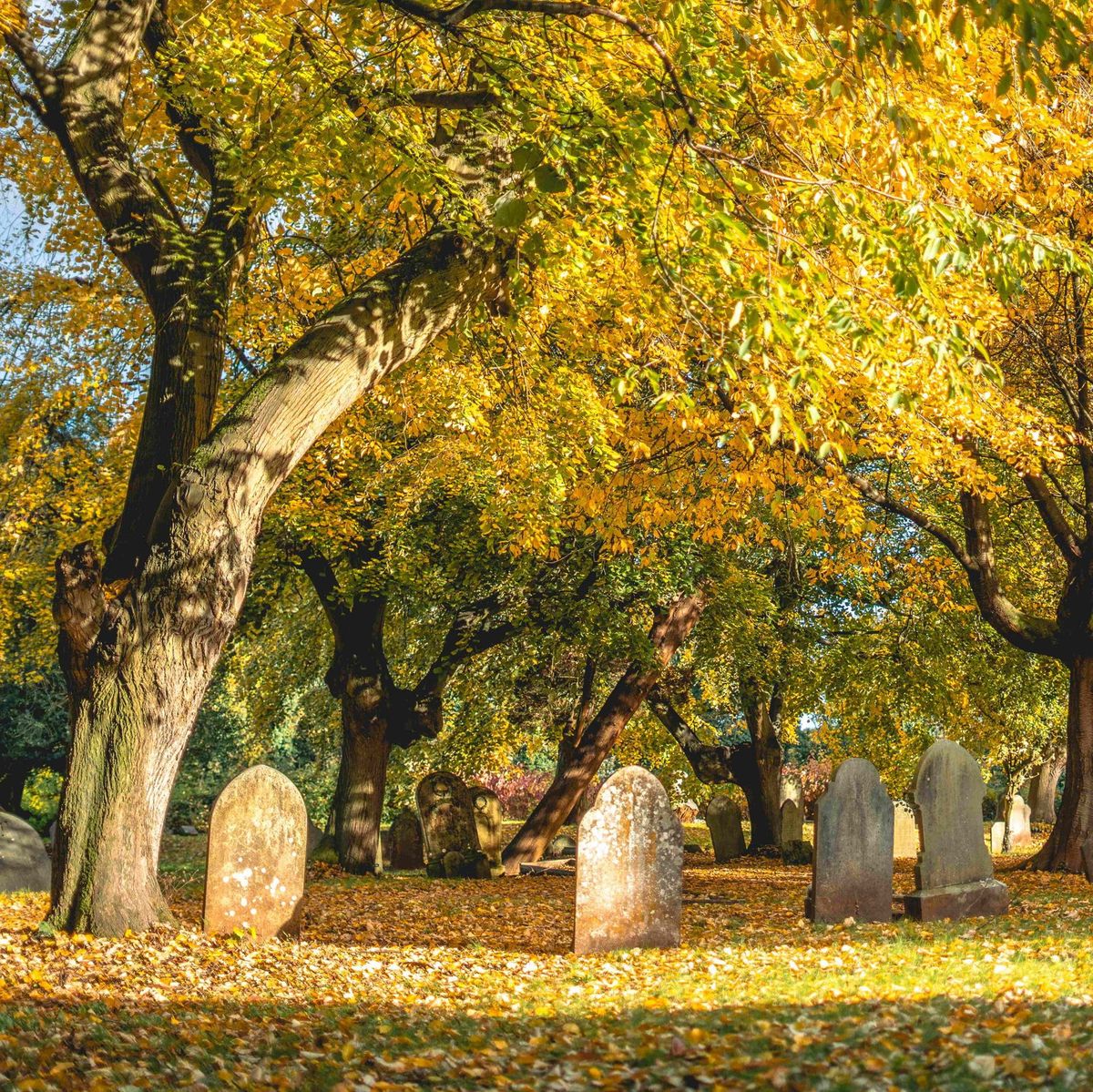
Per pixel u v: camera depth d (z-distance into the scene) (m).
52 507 18.64
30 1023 6.19
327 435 15.16
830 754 29.91
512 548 15.60
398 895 15.05
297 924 9.80
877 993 6.80
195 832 33.75
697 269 8.71
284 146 9.77
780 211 9.16
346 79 9.59
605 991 7.62
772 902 13.69
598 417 12.76
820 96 7.06
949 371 8.38
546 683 23.17
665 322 10.71
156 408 10.25
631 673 20.95
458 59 9.83
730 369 7.83
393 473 15.80
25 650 20.39
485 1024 6.54
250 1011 6.92
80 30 10.64
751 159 9.39
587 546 18.97
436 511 18.56
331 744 27.58
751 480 11.88
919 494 19.44
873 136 8.70
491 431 14.36
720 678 25.36
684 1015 6.46
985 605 17.34
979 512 17.22
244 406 9.62
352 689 19.64
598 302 12.21
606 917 9.52
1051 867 17.19
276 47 9.66
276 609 21.70
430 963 9.08
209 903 9.48
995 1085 4.56
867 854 10.93
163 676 9.35
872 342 7.88
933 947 8.81
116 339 16.19
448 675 20.23
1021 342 15.48
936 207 7.57
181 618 9.40
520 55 8.95
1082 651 17.08
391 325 9.88
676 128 7.57
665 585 19.09
